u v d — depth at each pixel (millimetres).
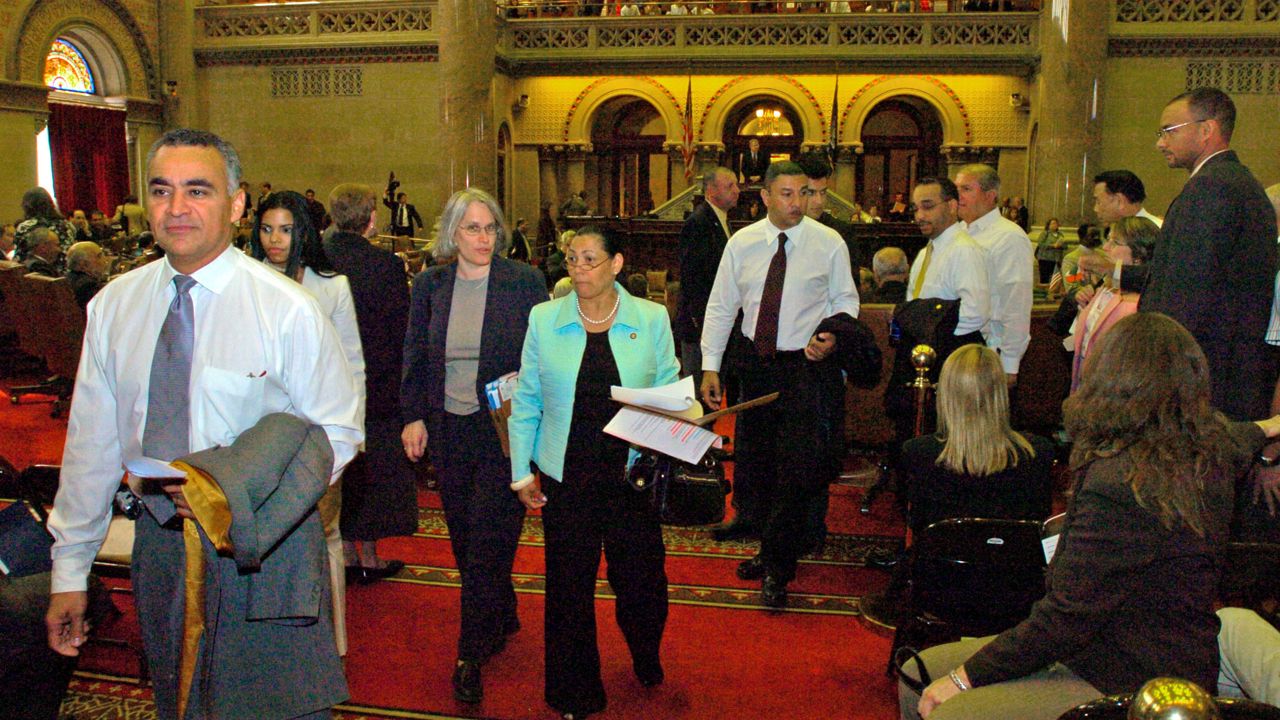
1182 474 1853
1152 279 3248
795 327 4035
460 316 3418
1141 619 1891
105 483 2104
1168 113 3320
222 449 1860
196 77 19109
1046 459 3244
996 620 2738
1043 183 15477
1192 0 16562
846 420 6480
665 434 2838
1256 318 3160
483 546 3279
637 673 3314
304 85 18812
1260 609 2521
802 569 4480
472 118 15383
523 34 19344
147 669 3305
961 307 4191
